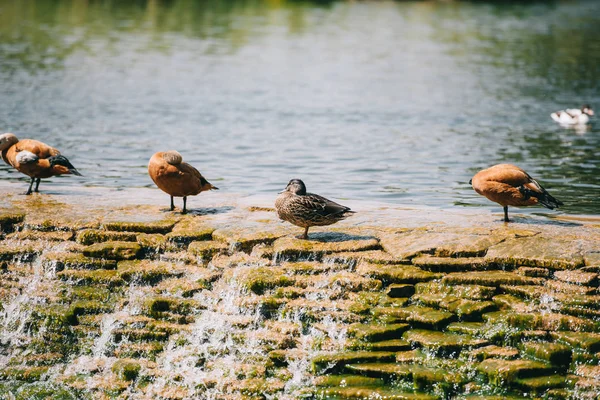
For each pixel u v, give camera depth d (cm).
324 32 6147
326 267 1022
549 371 845
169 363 915
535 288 942
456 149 2302
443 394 837
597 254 992
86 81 3528
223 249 1077
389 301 963
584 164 2062
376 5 8288
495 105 3219
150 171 1176
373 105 3166
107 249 1086
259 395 860
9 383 904
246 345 923
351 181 1850
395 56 4931
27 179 1744
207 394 868
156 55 4581
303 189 1073
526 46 5434
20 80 3441
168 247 1098
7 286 1041
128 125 2583
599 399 802
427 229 1125
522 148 2330
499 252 1012
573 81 3962
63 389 889
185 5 7512
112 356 940
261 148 2280
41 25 5712
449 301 945
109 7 7081
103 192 1375
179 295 1004
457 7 8256
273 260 1052
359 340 909
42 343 964
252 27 6281
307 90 3547
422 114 2975
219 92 3406
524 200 1115
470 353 873
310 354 902
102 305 1000
